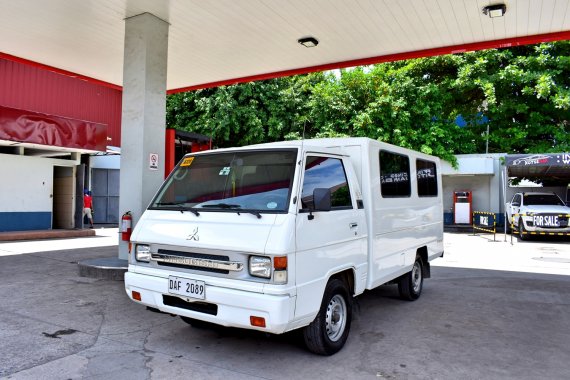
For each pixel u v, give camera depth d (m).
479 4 7.58
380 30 8.78
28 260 9.75
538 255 12.42
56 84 17.89
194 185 4.77
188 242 4.15
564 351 4.74
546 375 4.10
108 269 7.69
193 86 13.23
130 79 8.08
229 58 10.57
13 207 14.41
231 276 3.91
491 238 17.03
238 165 4.62
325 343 4.36
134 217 7.92
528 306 6.66
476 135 21.73
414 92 20.48
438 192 8.07
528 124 20.52
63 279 7.72
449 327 5.57
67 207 16.19
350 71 21.14
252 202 4.24
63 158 16.83
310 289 4.02
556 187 19.58
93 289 7.00
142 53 7.96
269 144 4.79
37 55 10.46
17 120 12.77
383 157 5.77
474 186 20.83
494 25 8.48
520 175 18.50
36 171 15.01
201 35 9.08
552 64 19.08
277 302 3.63
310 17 8.20
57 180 16.52
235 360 4.30
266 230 3.87
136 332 5.05
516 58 19.77
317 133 21.06
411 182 6.70
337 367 4.18
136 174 7.91
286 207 3.99
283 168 4.29
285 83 23.30
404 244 6.28
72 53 10.30
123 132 8.12
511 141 20.48
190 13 8.01
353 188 5.02
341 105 20.64
